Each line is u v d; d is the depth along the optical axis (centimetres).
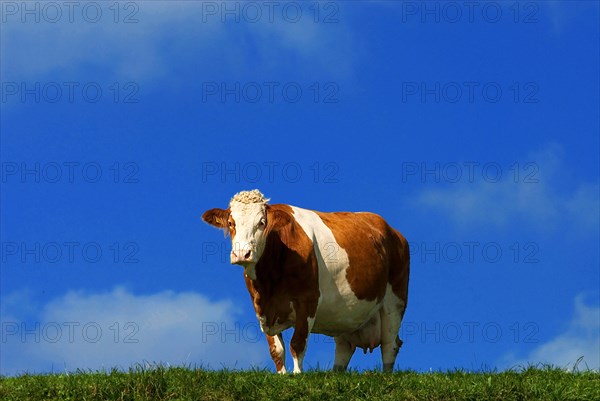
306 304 1546
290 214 1603
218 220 1520
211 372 1379
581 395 1295
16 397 1320
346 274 1631
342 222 1692
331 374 1379
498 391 1291
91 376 1377
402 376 1386
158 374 1348
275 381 1330
